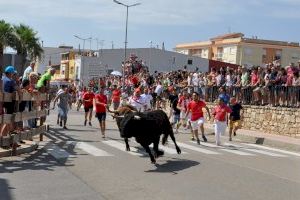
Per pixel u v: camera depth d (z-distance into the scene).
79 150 14.54
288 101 23.22
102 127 18.47
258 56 74.62
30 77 14.66
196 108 18.47
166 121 13.29
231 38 79.38
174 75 35.72
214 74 30.44
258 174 11.47
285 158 15.24
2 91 12.09
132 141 17.44
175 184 9.84
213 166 12.41
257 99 25.53
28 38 51.38
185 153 14.86
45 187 9.16
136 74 42.84
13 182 9.49
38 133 15.56
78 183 9.64
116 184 9.66
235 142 20.31
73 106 51.03
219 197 8.79
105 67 72.06
